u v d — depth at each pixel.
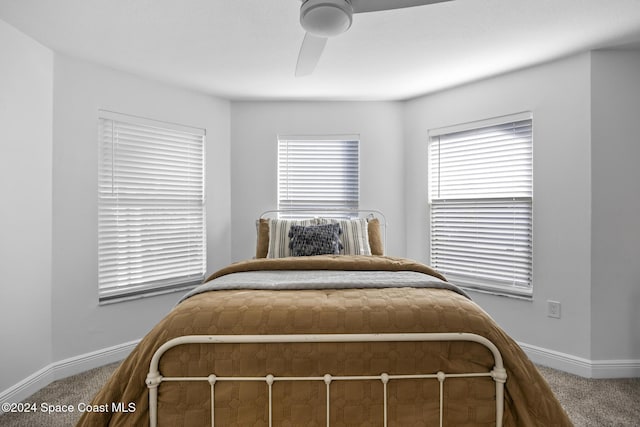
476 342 1.27
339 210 3.32
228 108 3.27
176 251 2.93
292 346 1.25
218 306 1.34
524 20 1.91
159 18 1.88
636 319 2.26
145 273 2.74
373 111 3.30
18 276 2.00
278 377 1.24
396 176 3.31
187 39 2.12
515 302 2.61
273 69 2.56
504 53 2.31
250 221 3.30
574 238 2.33
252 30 2.01
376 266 2.05
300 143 3.32
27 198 2.06
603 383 2.16
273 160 3.29
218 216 3.20
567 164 2.36
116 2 1.74
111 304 2.54
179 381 1.23
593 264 2.26
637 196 2.27
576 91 2.32
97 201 2.46
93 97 2.44
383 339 1.23
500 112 2.69
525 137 2.59
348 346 1.26
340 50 2.26
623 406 1.90
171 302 2.89
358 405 1.25
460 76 2.71
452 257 3.01
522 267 2.60
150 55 2.33
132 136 2.67
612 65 2.27
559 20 1.91
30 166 2.08
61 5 1.76
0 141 1.89
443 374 1.24
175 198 2.93
